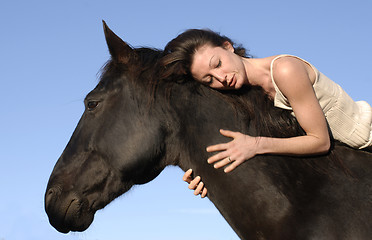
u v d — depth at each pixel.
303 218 1.96
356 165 2.07
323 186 2.00
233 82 2.16
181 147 2.28
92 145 2.31
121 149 2.26
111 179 2.31
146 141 2.26
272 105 2.22
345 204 1.94
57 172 2.35
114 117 2.30
